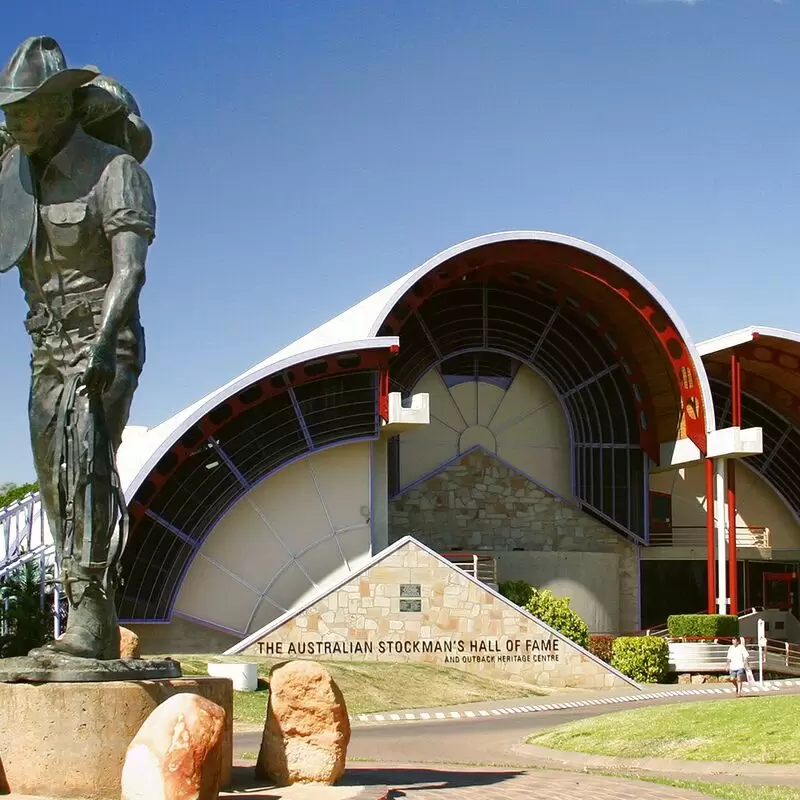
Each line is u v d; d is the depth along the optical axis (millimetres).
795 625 54188
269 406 41031
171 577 40688
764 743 19984
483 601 39719
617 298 45844
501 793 12844
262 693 31172
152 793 9281
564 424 50375
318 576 42406
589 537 49938
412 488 48281
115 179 11484
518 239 43438
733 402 47469
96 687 10492
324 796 11070
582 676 39969
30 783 10344
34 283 11844
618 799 13352
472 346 48875
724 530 47062
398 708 32562
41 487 11883
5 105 11102
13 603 33688
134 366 11758
